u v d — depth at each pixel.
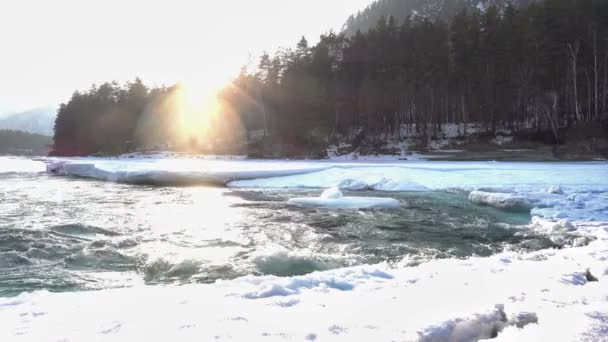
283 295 4.06
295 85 52.00
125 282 6.12
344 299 3.83
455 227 10.27
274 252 7.58
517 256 6.07
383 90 45.44
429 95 46.97
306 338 2.82
